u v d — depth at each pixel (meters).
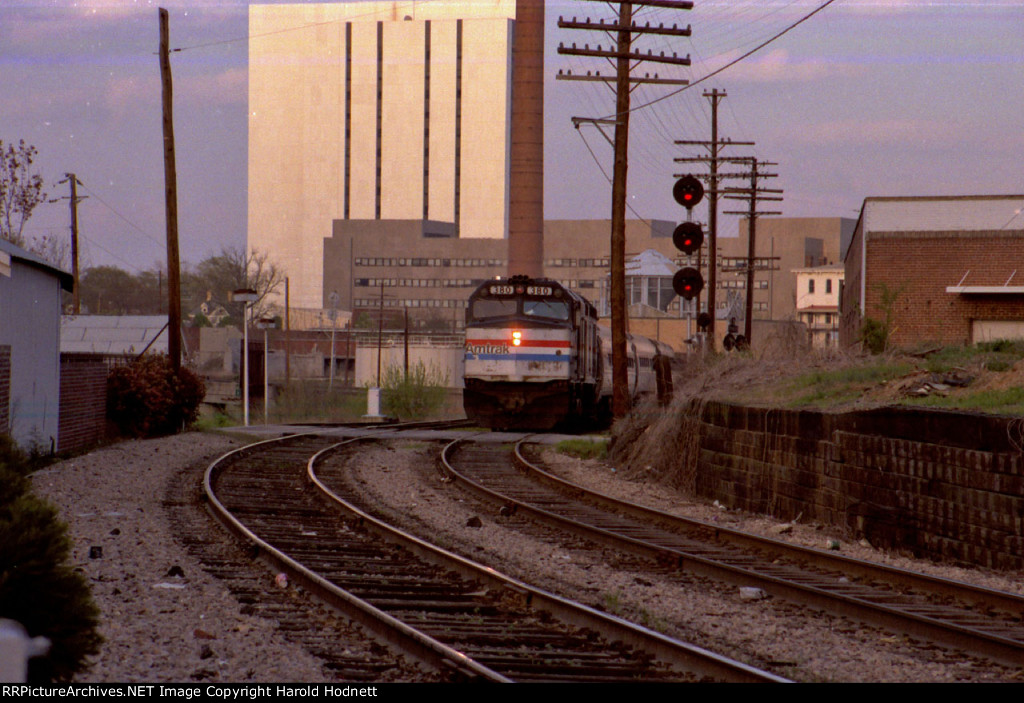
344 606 37.22
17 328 83.50
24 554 23.69
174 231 126.44
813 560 50.25
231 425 149.88
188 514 61.56
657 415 96.62
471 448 112.88
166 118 124.50
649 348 187.12
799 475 65.31
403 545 52.41
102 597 38.22
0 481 26.12
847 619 38.72
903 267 151.50
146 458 94.00
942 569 48.31
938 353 87.94
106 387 116.31
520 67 197.00
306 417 182.38
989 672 31.81
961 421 49.72
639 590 43.47
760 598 42.47
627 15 109.62
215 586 41.56
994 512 47.16
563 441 116.81
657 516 65.00
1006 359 74.81
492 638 33.66
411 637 32.00
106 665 29.31
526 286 132.00
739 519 67.88
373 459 99.44
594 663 31.12
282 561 45.06
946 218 154.62
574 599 41.00
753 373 93.25
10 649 15.61
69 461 88.50
